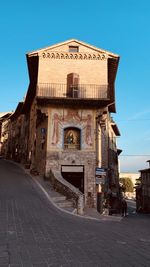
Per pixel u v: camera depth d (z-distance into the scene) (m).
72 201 16.66
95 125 24.30
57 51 25.55
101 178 23.38
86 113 24.39
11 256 6.18
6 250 6.60
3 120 64.75
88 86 24.78
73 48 26.22
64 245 7.52
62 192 18.44
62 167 23.45
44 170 23.70
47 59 25.44
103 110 24.38
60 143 23.77
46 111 24.11
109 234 10.13
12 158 51.16
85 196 22.80
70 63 25.56
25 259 6.06
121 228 12.84
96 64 25.70
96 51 25.92
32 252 6.61
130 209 47.00
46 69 25.19
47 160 23.38
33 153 30.38
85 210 20.47
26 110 40.12
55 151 23.58
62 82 25.08
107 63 26.19
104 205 23.06
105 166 30.06
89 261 6.21
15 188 18.83
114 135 45.06
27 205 13.98
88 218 14.79
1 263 5.70
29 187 19.92
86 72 25.45
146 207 40.84
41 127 26.64
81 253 6.85
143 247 8.30
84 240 8.38
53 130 23.92
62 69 25.34
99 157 26.06
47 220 11.22
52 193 18.53
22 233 8.46
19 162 42.75
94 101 23.66
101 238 9.02
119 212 33.88
